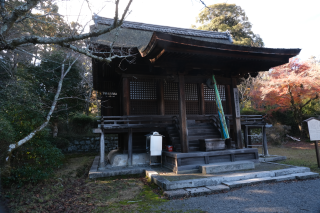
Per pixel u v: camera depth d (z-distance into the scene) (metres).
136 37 10.52
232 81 8.18
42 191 5.12
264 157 9.07
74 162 10.00
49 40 3.88
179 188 5.07
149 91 9.20
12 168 5.62
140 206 4.20
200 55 6.67
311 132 7.26
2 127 4.84
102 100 11.45
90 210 4.04
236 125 7.95
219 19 22.33
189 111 9.66
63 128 14.90
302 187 5.11
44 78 10.80
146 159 8.37
